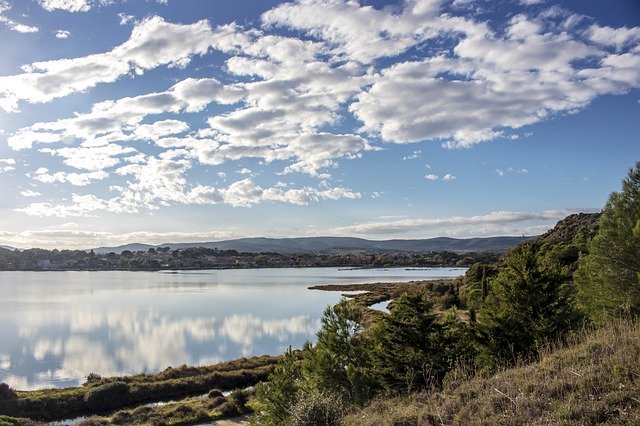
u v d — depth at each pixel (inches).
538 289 922.7
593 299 1100.5
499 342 920.9
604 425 339.0
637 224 962.1
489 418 389.4
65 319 3932.1
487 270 2224.4
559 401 391.5
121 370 2192.4
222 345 2787.9
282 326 3454.7
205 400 1625.2
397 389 805.9
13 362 2359.7
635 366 410.3
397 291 4785.9
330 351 974.4
